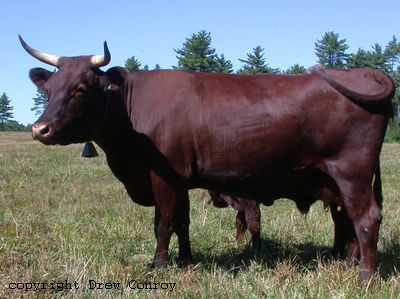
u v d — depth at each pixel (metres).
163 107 6.11
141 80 6.34
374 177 6.15
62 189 13.76
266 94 6.01
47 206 10.91
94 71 5.96
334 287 5.41
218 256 7.33
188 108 6.08
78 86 5.83
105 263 6.14
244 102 6.01
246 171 6.07
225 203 8.83
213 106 6.05
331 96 5.79
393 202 12.14
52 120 5.70
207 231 8.64
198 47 69.00
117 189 13.86
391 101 5.85
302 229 8.97
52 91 5.86
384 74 5.84
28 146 36.62
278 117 5.89
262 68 77.06
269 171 6.06
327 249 7.64
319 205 11.67
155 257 6.32
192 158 6.13
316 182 6.13
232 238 8.45
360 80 5.92
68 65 5.96
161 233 6.26
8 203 11.09
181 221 6.64
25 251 6.69
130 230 8.33
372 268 5.74
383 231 8.46
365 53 80.25
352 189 5.81
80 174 17.62
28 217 8.97
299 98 5.87
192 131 6.06
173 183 6.14
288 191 6.24
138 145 6.15
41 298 5.10
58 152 29.03
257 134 5.95
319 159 5.94
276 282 5.61
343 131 5.77
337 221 6.96
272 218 9.98
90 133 6.06
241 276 5.97
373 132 5.77
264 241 8.21
